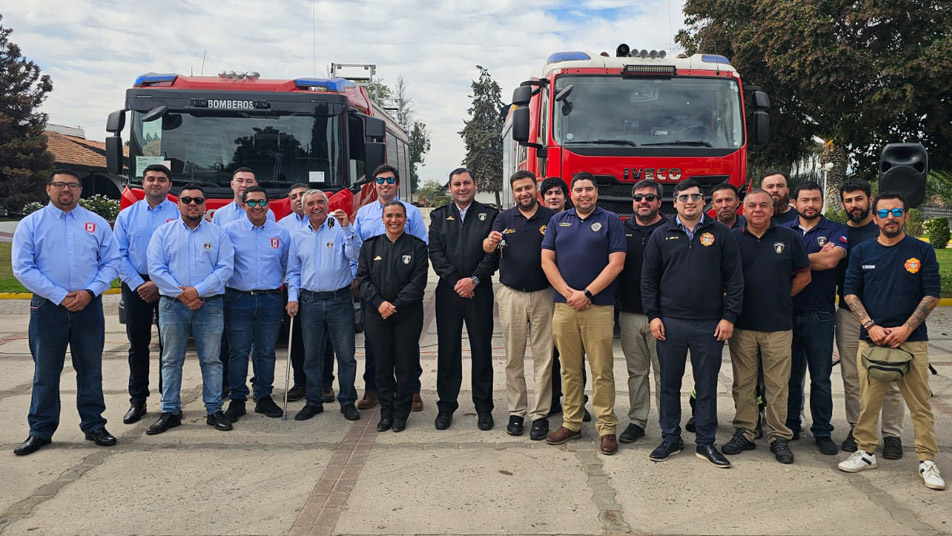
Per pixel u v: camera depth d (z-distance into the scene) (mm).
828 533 3834
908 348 4594
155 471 4738
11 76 32312
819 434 5168
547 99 8922
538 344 5430
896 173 6414
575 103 8734
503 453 5094
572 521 3965
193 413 6102
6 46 33000
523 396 5570
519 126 8734
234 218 6691
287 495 4336
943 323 10344
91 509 4137
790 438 5055
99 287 5180
